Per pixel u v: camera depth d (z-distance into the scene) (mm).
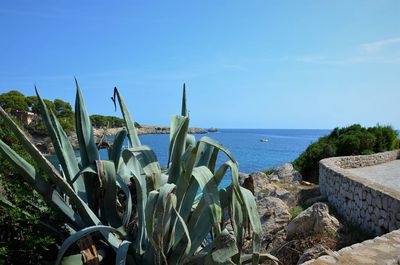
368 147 19688
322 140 20656
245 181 3873
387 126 21734
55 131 3842
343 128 21844
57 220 3955
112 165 3586
